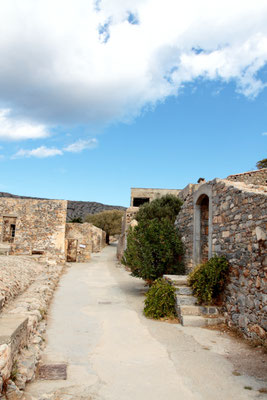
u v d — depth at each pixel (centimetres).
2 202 2422
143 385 461
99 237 3988
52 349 601
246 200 730
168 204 2353
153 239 1234
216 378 487
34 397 402
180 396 430
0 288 812
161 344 649
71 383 458
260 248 652
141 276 1216
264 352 592
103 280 1627
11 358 412
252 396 432
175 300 873
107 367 525
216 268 820
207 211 1130
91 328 757
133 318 860
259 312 641
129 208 2673
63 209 2475
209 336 707
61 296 1155
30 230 2416
